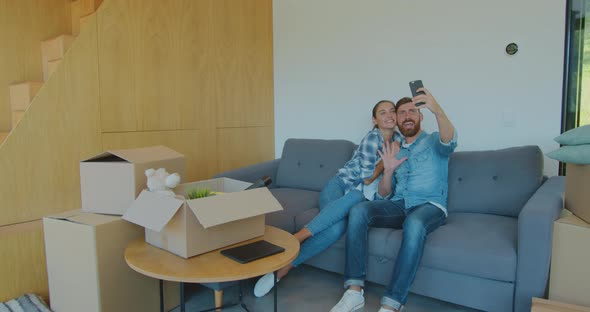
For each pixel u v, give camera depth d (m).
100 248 1.43
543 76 2.25
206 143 2.84
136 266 1.21
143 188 1.52
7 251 1.69
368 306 1.86
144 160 1.54
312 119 3.24
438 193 1.97
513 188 2.04
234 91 3.05
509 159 2.11
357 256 1.80
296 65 3.29
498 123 2.41
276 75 3.44
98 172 1.55
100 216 1.54
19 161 1.83
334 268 2.06
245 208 1.34
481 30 2.41
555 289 1.48
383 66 2.81
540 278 1.50
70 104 2.02
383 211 1.92
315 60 3.16
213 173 2.91
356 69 2.94
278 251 1.33
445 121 1.88
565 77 2.21
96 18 2.12
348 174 2.28
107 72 2.18
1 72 2.44
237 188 1.73
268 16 3.36
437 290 1.75
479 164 2.18
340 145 2.76
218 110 2.92
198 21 2.72
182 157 1.71
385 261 1.85
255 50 3.23
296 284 2.12
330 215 1.94
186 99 2.66
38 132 1.90
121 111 2.27
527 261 1.51
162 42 2.48
